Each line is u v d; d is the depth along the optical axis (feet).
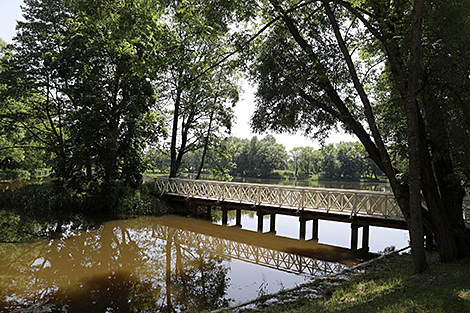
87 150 54.75
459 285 18.15
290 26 30.04
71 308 21.49
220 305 22.04
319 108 30.60
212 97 70.59
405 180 26.14
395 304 15.69
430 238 34.58
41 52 62.95
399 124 27.68
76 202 58.29
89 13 30.40
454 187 27.25
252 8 29.48
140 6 29.91
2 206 58.54
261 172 238.07
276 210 48.08
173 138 72.13
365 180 229.04
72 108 65.67
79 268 30.83
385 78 33.42
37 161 113.50
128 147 58.44
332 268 31.40
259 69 31.76
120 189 61.82
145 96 59.21
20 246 37.70
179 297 23.66
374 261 29.91
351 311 15.81
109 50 56.70
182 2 29.48
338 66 28.35
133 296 23.82
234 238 45.73
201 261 34.01
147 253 37.01
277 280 27.53
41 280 27.22
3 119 67.87
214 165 76.54
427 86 24.98
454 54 23.21
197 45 42.42
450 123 24.86
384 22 24.54
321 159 254.47
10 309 21.20
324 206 44.55
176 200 63.87
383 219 39.04
